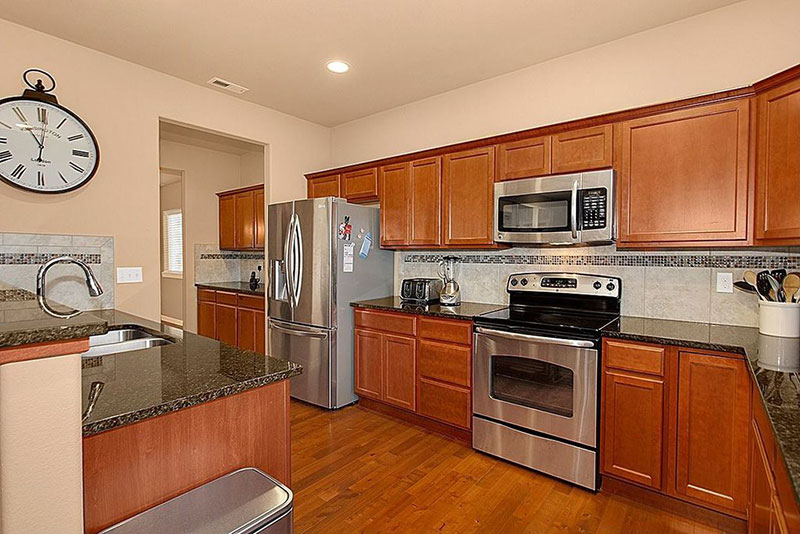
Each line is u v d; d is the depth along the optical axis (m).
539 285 2.85
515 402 2.44
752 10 2.20
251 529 1.03
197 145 5.33
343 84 3.32
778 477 1.05
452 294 3.14
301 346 3.47
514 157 2.72
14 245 2.47
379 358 3.21
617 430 2.10
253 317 4.37
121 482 1.06
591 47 2.72
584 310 2.70
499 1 2.22
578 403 2.19
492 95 3.20
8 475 0.80
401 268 3.79
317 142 4.30
